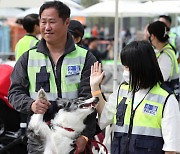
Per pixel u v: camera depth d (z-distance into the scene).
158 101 5.98
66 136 6.15
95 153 8.26
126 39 30.31
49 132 6.21
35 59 6.63
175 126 5.86
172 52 10.54
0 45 29.30
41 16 6.55
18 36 29.45
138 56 5.97
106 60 27.77
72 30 9.58
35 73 6.61
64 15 6.54
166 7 13.55
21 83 6.65
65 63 6.58
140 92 6.12
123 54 6.09
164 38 10.62
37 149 6.33
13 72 6.76
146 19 37.12
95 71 6.50
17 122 9.20
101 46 32.91
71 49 6.58
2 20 33.44
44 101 6.21
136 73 6.01
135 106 6.09
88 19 43.81
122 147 6.11
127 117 6.12
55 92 6.54
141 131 5.99
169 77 10.55
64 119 6.14
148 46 6.02
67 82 6.55
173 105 5.93
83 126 6.25
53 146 6.18
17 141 8.93
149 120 5.98
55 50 6.64
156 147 5.94
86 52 6.70
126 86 6.33
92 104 6.21
